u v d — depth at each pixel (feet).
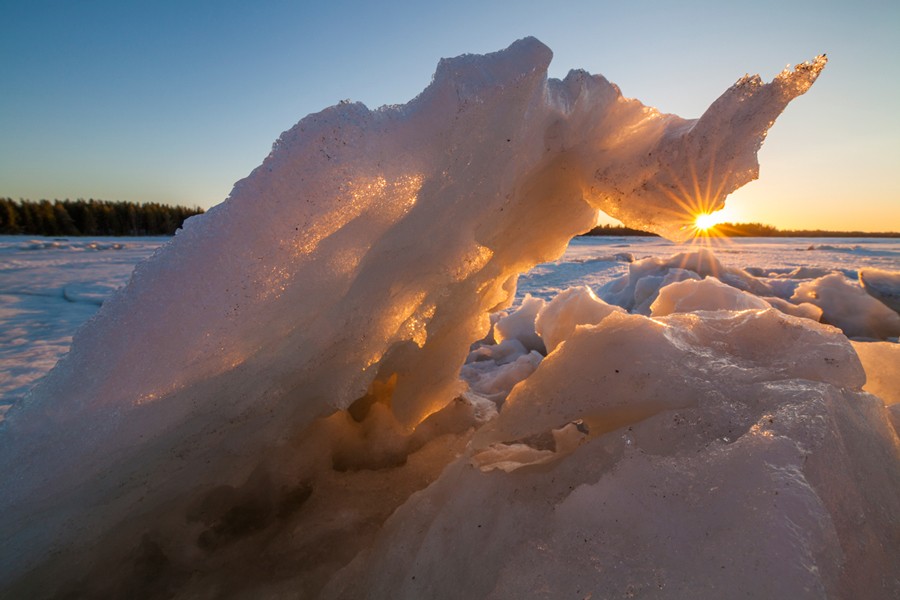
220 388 3.59
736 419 3.41
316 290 3.53
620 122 4.36
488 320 6.04
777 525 2.55
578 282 34.35
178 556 4.55
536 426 4.03
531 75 3.58
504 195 4.24
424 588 3.51
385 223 3.62
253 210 3.34
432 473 5.64
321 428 5.63
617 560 2.82
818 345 4.06
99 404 3.31
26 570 3.68
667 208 4.37
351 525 4.85
